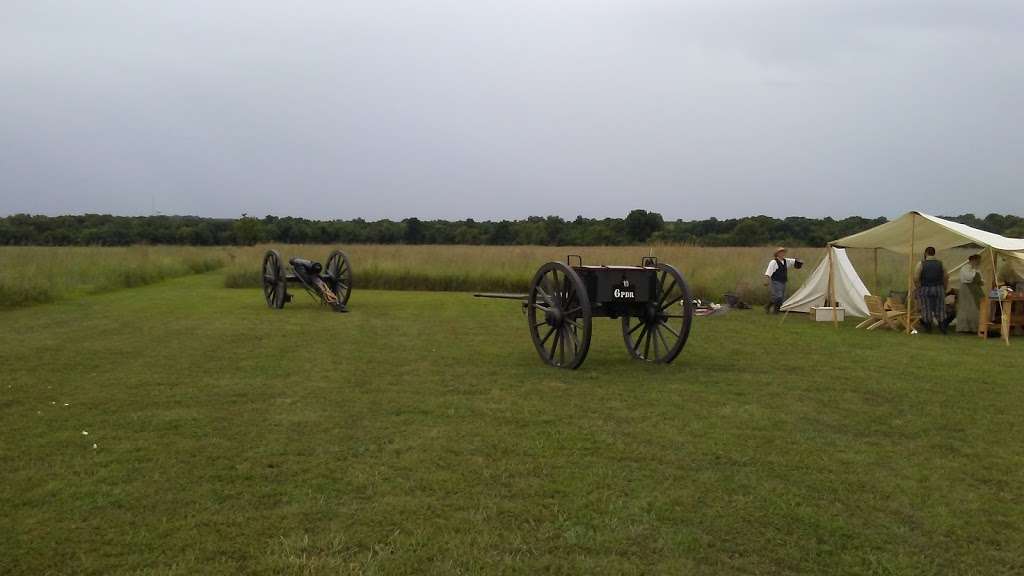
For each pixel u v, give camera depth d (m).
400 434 5.61
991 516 4.12
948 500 4.35
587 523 3.95
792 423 6.02
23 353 9.27
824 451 5.27
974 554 3.66
